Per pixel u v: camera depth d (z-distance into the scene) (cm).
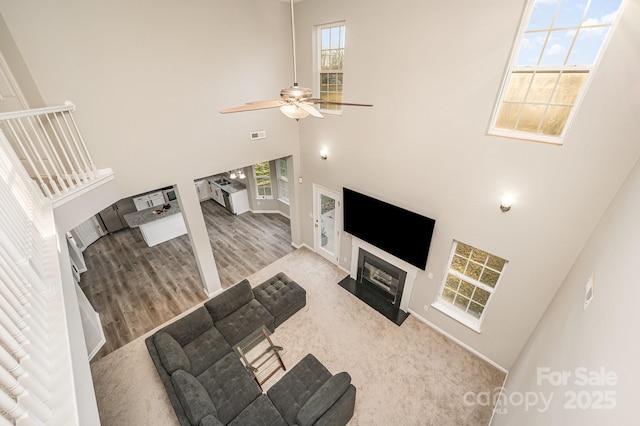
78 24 299
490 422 324
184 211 457
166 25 354
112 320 499
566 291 259
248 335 416
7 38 274
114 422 337
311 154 555
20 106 312
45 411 97
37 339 118
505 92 289
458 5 288
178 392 300
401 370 392
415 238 416
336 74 455
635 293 114
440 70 323
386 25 353
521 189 300
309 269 611
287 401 321
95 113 336
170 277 612
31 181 246
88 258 690
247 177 870
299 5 449
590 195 260
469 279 393
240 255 683
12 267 131
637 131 224
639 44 208
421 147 372
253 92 466
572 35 241
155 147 395
